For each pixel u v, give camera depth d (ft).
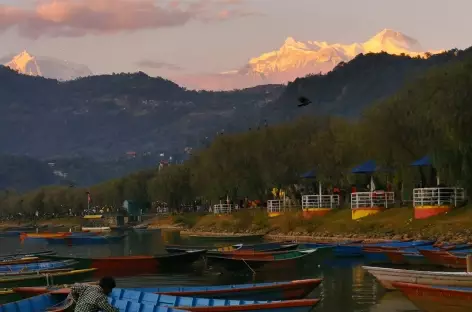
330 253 157.58
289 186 325.21
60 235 327.47
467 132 197.77
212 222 364.38
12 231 577.02
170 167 600.39
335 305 101.40
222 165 368.48
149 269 153.38
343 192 299.99
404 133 234.79
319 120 337.52
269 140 333.62
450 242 174.29
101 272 150.41
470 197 209.15
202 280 140.05
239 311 77.15
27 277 118.32
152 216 624.59
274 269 144.25
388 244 165.68
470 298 84.02
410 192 259.80
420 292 88.53
